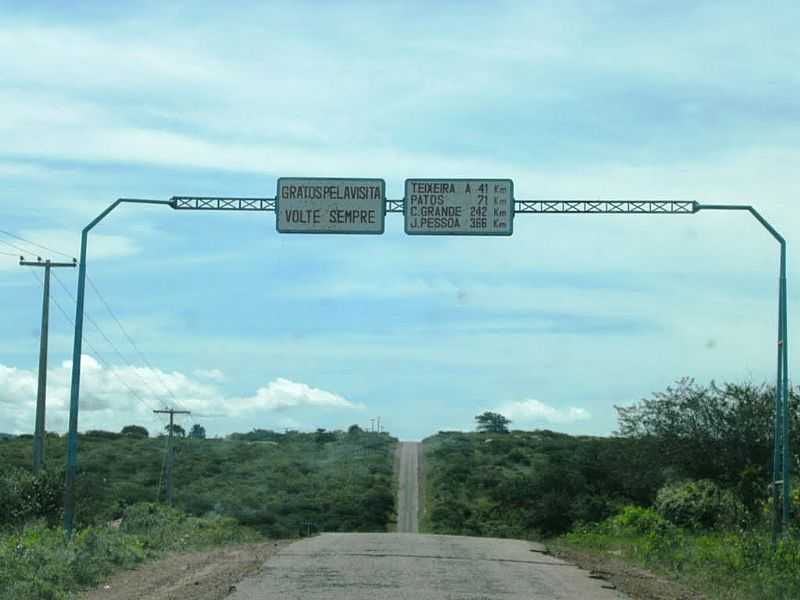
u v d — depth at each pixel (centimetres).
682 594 1842
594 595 1694
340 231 2428
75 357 2534
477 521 5791
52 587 1634
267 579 1820
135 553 2245
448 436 10188
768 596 1802
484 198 2433
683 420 3734
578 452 6141
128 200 2519
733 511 3319
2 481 3161
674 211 2483
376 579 1831
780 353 2467
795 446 3222
